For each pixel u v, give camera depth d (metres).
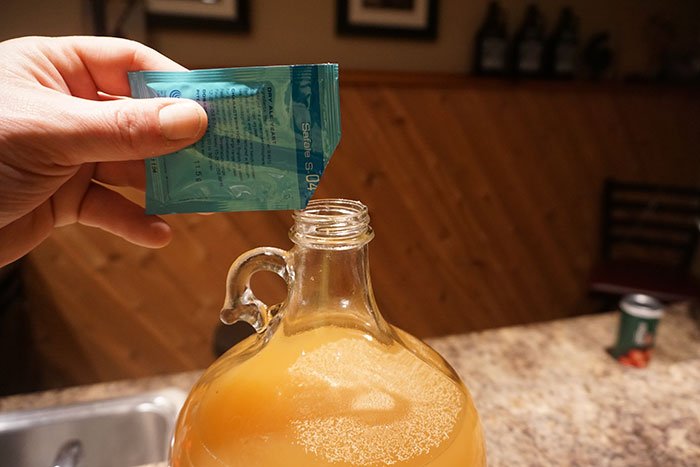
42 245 1.83
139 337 2.01
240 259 0.46
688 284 2.21
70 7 1.61
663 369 1.01
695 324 1.21
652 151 2.64
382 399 0.41
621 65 2.53
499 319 2.59
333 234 0.42
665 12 2.51
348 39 1.99
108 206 0.64
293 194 0.42
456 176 2.28
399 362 0.44
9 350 1.60
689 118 2.64
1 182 0.49
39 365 1.92
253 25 1.86
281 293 1.95
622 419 0.85
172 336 2.04
